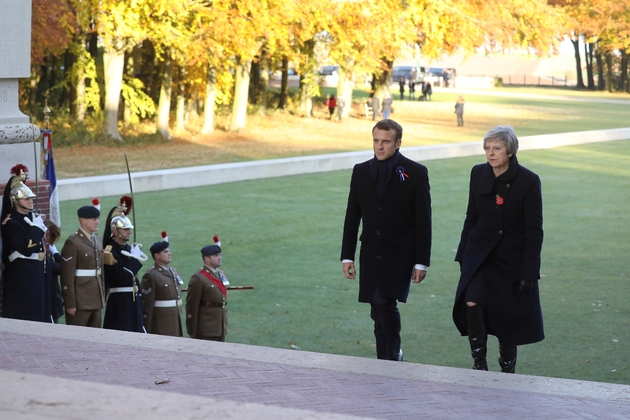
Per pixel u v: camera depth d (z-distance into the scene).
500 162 8.93
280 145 53.59
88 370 7.52
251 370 7.73
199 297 14.13
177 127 61.25
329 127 67.25
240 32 51.03
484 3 69.44
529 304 8.99
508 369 9.36
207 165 40.44
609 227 27.67
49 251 15.33
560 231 26.94
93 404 2.72
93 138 52.94
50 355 8.09
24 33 15.44
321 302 18.41
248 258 22.58
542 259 22.84
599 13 85.12
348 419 2.69
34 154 14.89
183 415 2.65
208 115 59.66
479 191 9.15
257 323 16.75
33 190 15.62
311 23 57.09
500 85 139.00
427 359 14.53
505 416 6.46
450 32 69.31
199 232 25.73
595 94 122.00
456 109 68.62
